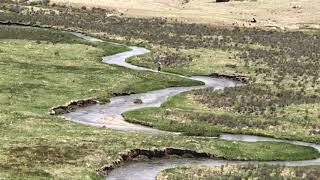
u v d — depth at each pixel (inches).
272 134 2696.9
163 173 2042.3
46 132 2394.2
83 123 2704.2
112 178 1982.0
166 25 5905.5
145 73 3868.1
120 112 2965.1
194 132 2667.3
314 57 4714.6
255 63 4360.2
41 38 4884.4
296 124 2844.5
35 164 1973.4
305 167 2213.3
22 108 2802.7
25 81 3353.8
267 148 2438.5
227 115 2957.7
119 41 5064.0
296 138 2662.4
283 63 4404.5
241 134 2699.3
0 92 3046.3
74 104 3026.6
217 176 2020.2
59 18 5861.2
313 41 5442.9
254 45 5132.9
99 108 3029.0
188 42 5068.9
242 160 2313.0
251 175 2052.2
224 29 5826.8
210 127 2746.1
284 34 5733.3
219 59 4439.0
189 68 4136.3
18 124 2470.5
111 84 3508.9
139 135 2479.1
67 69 3811.5
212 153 2326.5
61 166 1990.7
